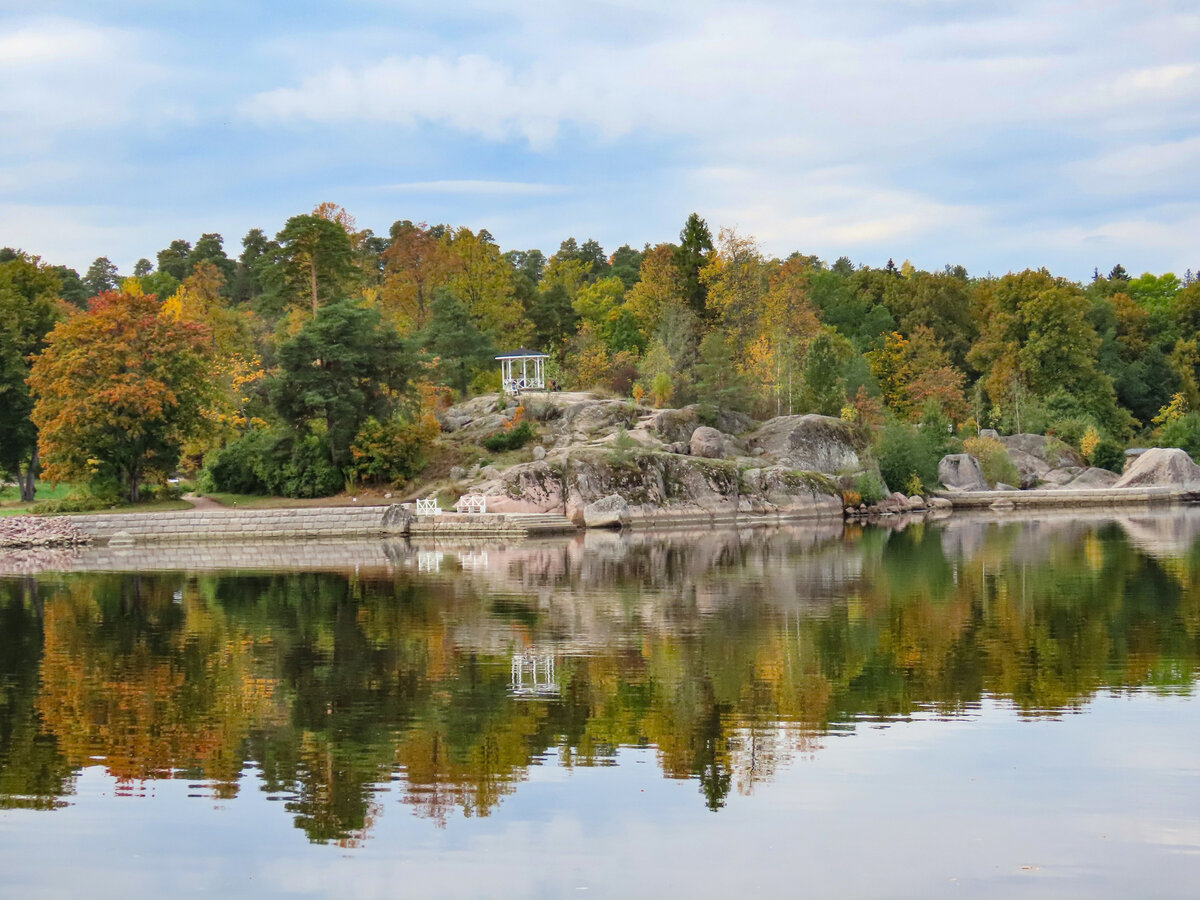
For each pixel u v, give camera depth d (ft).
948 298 458.09
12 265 273.13
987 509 288.10
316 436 250.16
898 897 45.09
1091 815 53.31
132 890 47.01
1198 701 73.51
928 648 91.56
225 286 552.41
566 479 233.14
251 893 46.52
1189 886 45.73
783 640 95.71
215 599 127.54
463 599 123.44
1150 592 122.52
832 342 339.36
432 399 284.20
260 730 69.51
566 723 69.97
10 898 46.37
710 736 66.85
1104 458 340.18
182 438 242.99
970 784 57.72
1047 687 77.71
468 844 51.11
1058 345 396.16
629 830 52.37
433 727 69.67
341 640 98.73
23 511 232.53
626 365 336.90
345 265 296.71
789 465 272.92
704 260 380.78
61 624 110.11
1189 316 472.85
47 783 60.23
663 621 106.42
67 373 222.07
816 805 55.16
